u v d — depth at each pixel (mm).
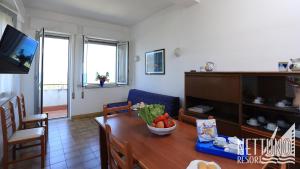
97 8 3760
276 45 1910
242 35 2236
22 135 2076
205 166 934
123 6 3631
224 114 2393
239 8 2266
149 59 4281
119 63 5117
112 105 4039
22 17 3416
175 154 1151
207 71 2363
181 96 3334
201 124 1350
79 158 2432
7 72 2152
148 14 4105
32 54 2662
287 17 1819
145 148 1238
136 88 4910
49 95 5340
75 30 4289
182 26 3252
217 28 2564
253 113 2059
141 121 1887
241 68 2254
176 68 3439
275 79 1860
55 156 2477
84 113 4594
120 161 1117
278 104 1705
